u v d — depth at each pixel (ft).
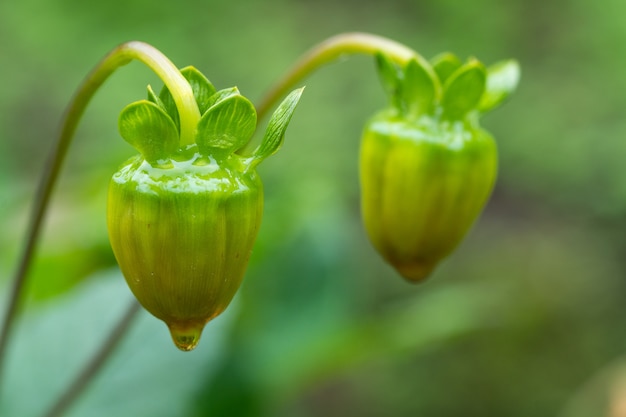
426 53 2.78
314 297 1.18
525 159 2.55
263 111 0.84
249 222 0.69
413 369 1.69
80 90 0.76
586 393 1.66
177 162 0.69
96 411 1.02
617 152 2.46
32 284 1.18
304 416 1.63
